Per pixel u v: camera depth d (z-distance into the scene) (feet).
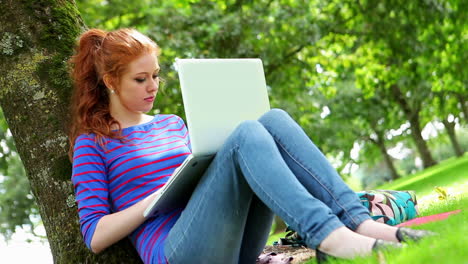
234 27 34.42
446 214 10.28
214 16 34.68
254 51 36.22
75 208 9.86
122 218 7.55
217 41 35.01
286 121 7.61
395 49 37.86
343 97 60.95
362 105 60.64
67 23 11.07
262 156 6.88
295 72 40.63
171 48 32.63
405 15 36.19
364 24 38.52
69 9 11.33
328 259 6.56
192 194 7.50
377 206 11.68
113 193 8.13
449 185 25.86
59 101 10.34
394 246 6.30
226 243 7.46
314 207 6.64
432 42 37.52
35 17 10.86
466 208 10.06
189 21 34.40
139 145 8.29
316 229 6.59
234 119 7.84
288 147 7.41
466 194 15.49
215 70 7.75
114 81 8.14
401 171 134.00
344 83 61.46
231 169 7.09
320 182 7.20
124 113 8.54
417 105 62.69
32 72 10.49
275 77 39.29
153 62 8.21
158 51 8.41
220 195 7.16
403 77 47.52
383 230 6.79
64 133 10.17
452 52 41.45
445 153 121.08
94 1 34.19
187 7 34.78
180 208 8.19
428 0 35.60
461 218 7.99
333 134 62.64
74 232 9.77
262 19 35.78
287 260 9.41
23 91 10.41
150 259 7.82
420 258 5.71
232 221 7.33
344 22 38.68
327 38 40.40
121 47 8.05
